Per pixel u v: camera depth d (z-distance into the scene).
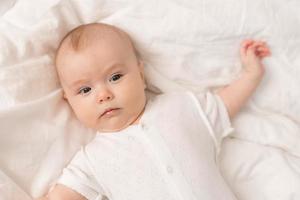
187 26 1.21
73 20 1.21
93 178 1.14
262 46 1.22
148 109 1.18
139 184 1.10
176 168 1.08
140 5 1.22
